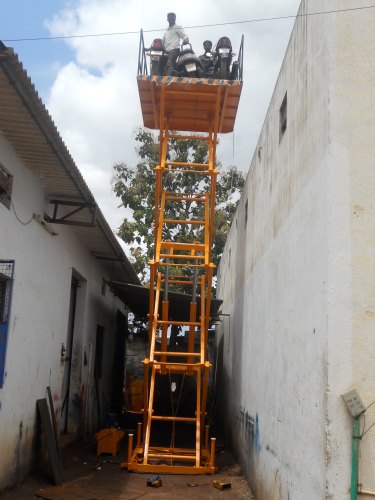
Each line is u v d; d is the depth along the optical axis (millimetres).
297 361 5324
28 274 7707
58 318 9562
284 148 6535
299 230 5520
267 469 6633
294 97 6086
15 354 7211
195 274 10609
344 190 4523
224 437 13094
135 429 14242
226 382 13398
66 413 11352
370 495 4125
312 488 4566
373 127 4598
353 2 4805
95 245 11844
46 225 8383
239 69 9086
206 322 10320
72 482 8078
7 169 6785
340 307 4383
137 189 20375
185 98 9367
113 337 16312
